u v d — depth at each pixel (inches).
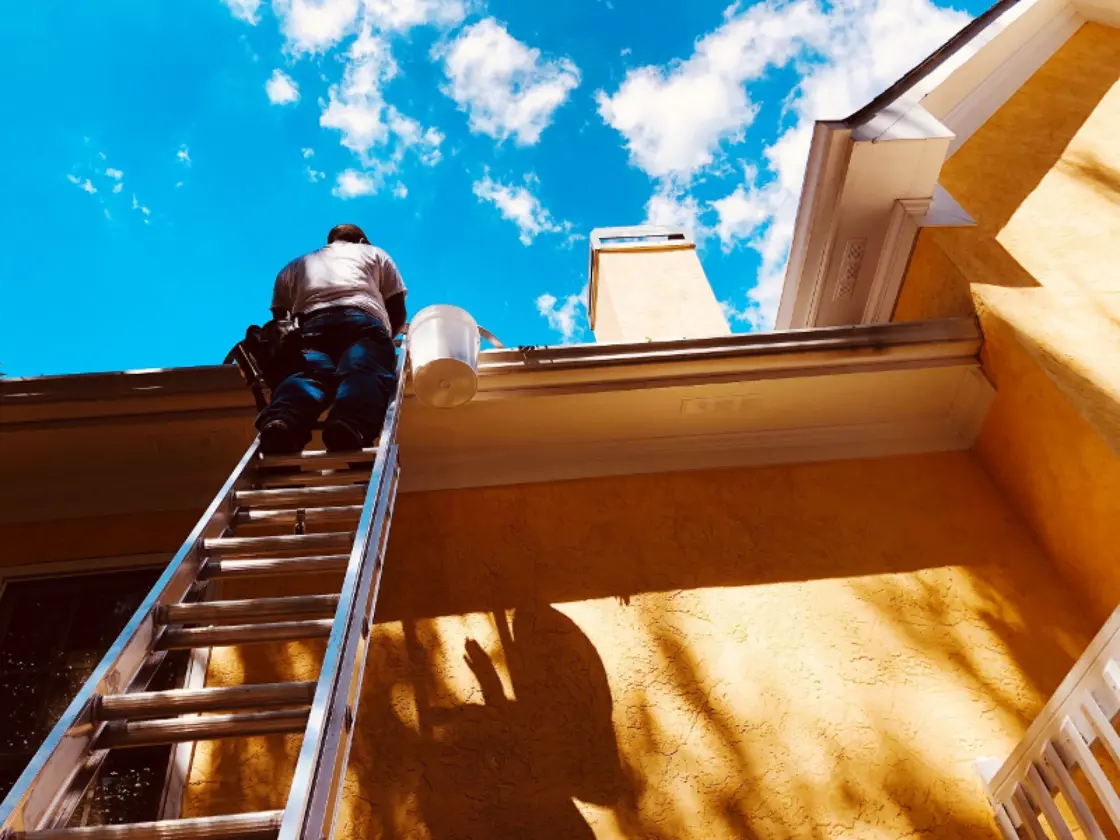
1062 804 114.3
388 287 138.6
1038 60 231.9
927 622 136.9
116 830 58.4
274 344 119.0
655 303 239.3
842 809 113.4
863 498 156.4
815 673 129.5
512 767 117.7
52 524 149.6
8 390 143.6
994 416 160.1
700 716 123.9
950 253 173.9
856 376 161.6
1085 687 98.7
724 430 165.5
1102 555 134.6
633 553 146.9
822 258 190.9
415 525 150.4
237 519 102.0
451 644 132.8
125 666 74.2
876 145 176.2
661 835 110.8
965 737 121.3
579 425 161.2
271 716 70.9
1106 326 154.6
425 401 128.9
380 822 111.7
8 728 123.5
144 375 146.6
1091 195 186.5
